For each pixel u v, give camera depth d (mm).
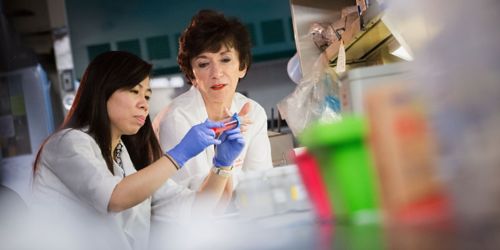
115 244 1823
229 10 5133
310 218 812
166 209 2025
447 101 575
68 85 4852
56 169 1778
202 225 979
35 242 1106
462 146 556
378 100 640
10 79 4559
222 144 1927
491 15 543
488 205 527
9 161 4465
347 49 2586
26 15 4777
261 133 2734
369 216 667
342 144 693
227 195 1987
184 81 5152
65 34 4855
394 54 2393
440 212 576
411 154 597
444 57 580
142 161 2146
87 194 1699
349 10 2842
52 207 1791
